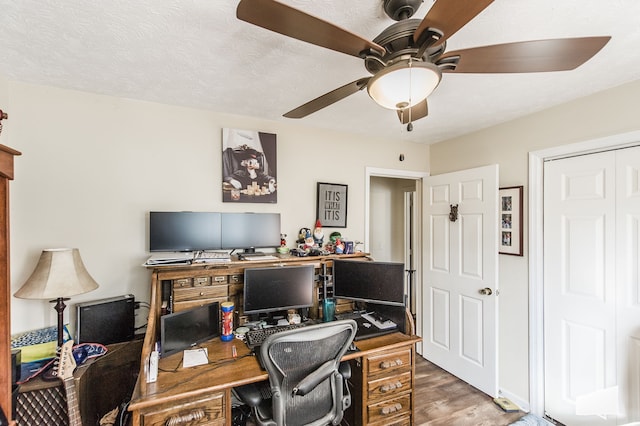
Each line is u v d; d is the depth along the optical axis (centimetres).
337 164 265
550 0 104
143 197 198
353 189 272
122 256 193
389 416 175
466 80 168
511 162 234
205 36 128
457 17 80
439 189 287
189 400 129
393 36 99
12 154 100
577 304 197
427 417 211
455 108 211
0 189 99
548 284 213
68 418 138
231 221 204
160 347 155
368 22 119
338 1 106
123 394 175
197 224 195
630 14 111
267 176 233
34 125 174
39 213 175
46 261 150
